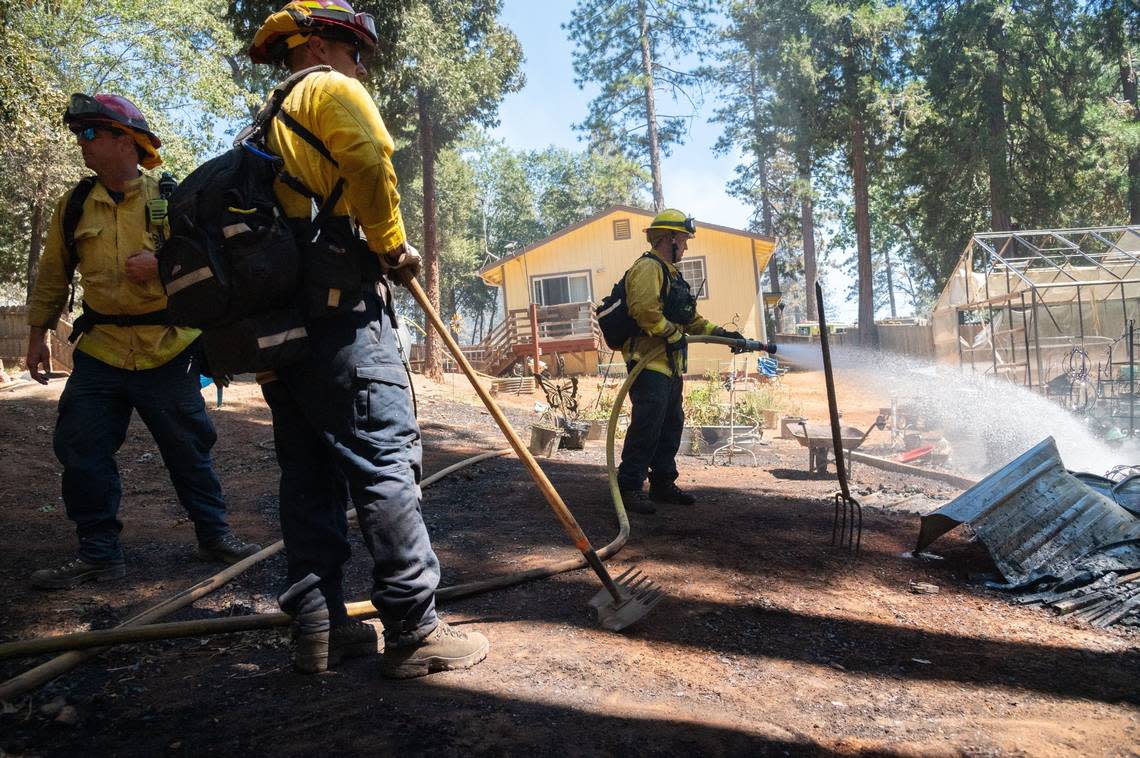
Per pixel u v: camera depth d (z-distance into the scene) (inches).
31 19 726.5
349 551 99.0
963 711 94.3
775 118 1362.0
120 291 132.4
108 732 80.8
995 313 700.0
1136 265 661.3
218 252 82.5
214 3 995.3
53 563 144.9
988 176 1249.4
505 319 1021.2
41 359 139.7
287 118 86.6
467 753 76.0
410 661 92.6
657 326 180.7
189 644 106.7
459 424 412.8
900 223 1663.4
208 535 144.9
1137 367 527.2
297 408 94.6
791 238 2073.1
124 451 267.9
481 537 165.3
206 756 75.3
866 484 273.0
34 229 902.4
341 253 86.8
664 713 87.8
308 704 86.1
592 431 390.9
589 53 1439.5
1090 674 108.0
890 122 1269.7
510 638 108.2
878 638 118.6
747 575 144.2
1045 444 174.9
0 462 235.1
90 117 130.1
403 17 634.8
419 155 1222.3
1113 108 1306.6
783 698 95.5
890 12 1251.2
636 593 123.6
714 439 384.8
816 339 1439.5
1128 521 161.8
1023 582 145.9
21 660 101.0
